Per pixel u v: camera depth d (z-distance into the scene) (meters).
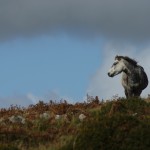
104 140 49.41
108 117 51.25
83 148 49.38
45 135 60.16
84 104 69.69
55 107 68.88
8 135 59.28
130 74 67.25
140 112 61.59
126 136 49.44
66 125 63.41
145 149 48.53
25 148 56.66
